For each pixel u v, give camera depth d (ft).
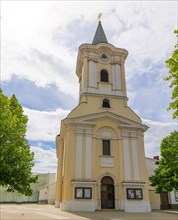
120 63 109.09
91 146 88.43
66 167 83.87
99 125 92.63
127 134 93.30
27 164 49.14
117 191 84.84
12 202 162.61
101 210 79.41
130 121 94.99
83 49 107.24
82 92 99.66
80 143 88.02
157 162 116.06
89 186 82.12
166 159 89.35
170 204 103.55
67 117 91.61
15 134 48.44
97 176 85.51
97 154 88.84
